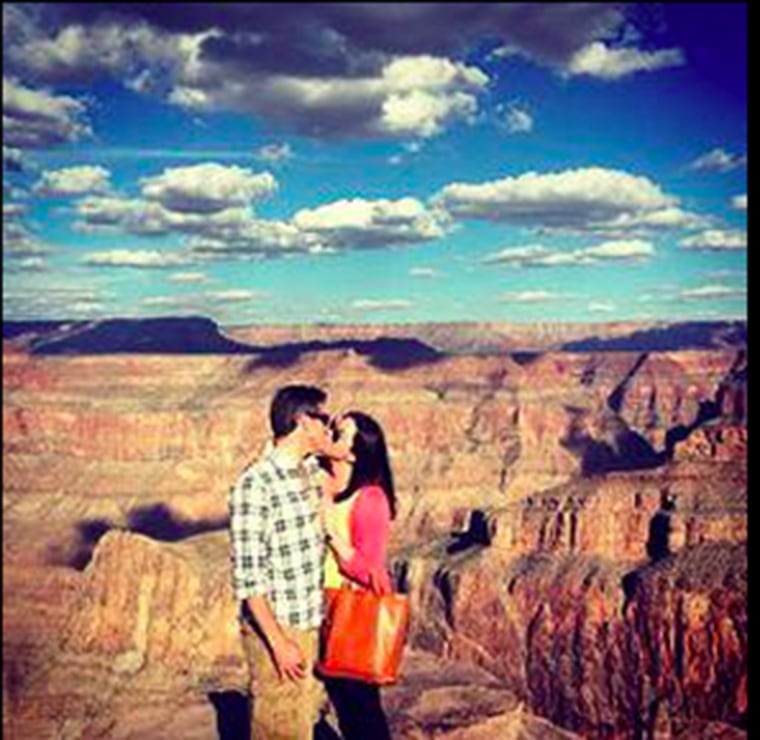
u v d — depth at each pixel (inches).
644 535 2369.6
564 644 2285.9
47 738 1926.7
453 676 1612.9
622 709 2137.1
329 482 340.2
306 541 307.6
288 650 295.9
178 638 2121.1
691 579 2135.8
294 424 307.0
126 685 2041.1
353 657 328.8
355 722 392.2
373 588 334.0
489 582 2459.4
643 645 2160.4
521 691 2255.2
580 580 2327.8
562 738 1143.6
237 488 300.8
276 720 311.7
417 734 941.2
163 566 2261.3
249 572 297.0
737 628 2033.7
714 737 1940.2
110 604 2257.6
